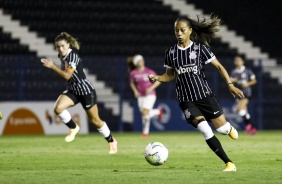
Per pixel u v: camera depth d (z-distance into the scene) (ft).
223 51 252.42
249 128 180.55
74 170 75.20
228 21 260.83
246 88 177.99
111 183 60.44
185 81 74.43
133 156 100.32
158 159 76.43
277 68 222.07
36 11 239.50
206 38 76.07
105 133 103.04
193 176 67.00
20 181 62.28
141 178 65.00
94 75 216.13
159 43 248.73
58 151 112.37
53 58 206.69
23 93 197.67
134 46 244.22
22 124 187.93
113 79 219.20
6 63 196.54
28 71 206.39
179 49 74.49
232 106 212.02
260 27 261.85
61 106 98.73
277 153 106.22
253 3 267.18
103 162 88.94
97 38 241.96
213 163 86.84
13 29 231.50
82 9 247.29
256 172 71.72
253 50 256.11
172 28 254.68
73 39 96.17
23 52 227.40
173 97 213.46
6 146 127.85
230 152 108.47
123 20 250.37
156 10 257.75
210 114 74.84
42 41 231.71
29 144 135.23
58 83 210.38
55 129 190.19
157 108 204.95
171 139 157.07
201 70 74.69
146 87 170.91
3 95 205.87
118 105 213.05
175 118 207.00
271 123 228.43
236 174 69.26
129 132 205.05
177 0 262.47
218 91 218.18
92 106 99.91
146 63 211.20
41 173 70.90
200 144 134.82
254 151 111.24
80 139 157.89
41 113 189.67
